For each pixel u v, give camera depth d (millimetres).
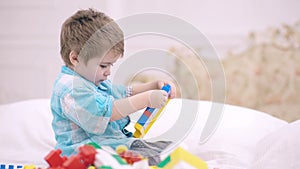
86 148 811
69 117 1021
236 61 2281
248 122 1361
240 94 2277
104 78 1001
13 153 1333
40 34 2465
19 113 1521
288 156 1009
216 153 1217
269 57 2252
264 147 1112
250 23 2291
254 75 2264
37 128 1445
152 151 929
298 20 2242
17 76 2498
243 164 1155
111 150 895
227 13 2316
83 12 1077
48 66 2473
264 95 2256
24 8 2467
